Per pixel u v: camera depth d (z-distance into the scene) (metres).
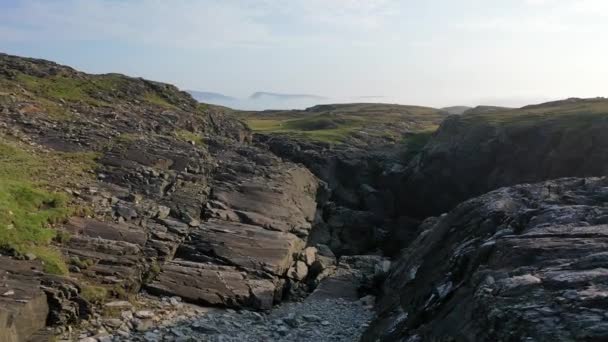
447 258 28.89
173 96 87.69
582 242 20.56
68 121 59.25
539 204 29.02
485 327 17.00
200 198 47.47
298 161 87.75
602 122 66.25
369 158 91.00
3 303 24.62
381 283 43.09
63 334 26.66
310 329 33.03
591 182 33.28
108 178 46.59
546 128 70.94
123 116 67.31
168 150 57.12
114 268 33.16
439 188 79.94
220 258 39.06
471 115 89.56
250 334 30.69
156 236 38.78
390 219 78.75
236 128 90.88
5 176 39.22
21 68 72.69
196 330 29.86
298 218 52.28
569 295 16.05
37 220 34.09
